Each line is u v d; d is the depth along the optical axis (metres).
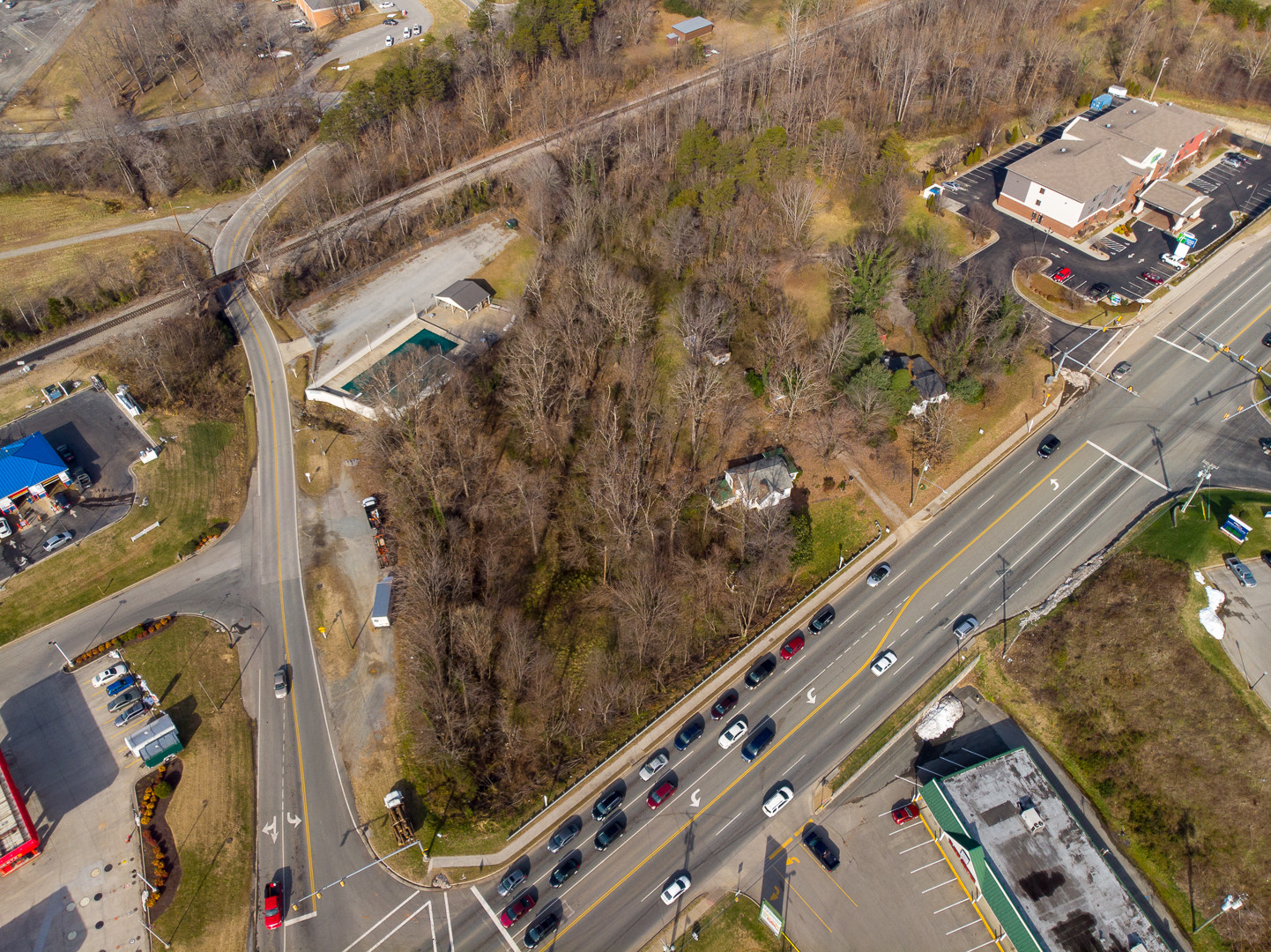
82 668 93.06
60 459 108.75
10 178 155.25
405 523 101.44
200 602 99.38
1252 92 176.38
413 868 79.50
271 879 78.31
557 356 115.31
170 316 132.12
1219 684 89.38
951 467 111.81
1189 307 131.38
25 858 78.69
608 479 94.75
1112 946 73.56
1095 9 199.88
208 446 116.50
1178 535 101.88
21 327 130.38
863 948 74.81
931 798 82.69
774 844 81.38
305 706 90.12
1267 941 76.19
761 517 100.00
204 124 164.00
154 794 82.38
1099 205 143.50
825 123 149.75
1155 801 84.19
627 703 89.69
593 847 81.19
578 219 130.12
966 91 174.25
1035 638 95.31
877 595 100.19
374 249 148.00
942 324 124.88
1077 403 118.94
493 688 90.06
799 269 133.25
